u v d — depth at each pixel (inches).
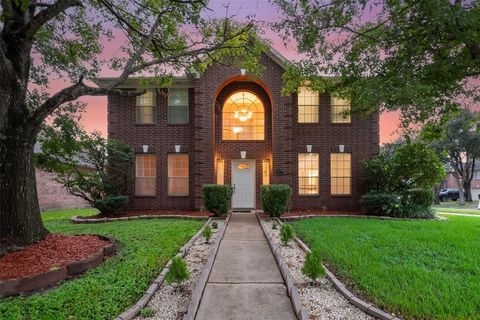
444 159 1256.8
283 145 526.3
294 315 146.6
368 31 339.3
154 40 350.0
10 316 139.3
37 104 333.1
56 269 188.4
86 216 505.0
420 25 297.4
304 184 553.6
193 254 256.7
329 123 553.6
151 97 565.3
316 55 369.1
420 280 182.4
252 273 207.2
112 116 556.4
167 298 166.1
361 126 554.9
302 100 560.7
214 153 544.1
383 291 167.3
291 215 479.2
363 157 550.6
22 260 204.8
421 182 494.0
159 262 223.3
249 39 443.8
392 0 297.9
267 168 567.5
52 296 159.9
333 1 309.7
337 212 521.0
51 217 549.6
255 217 476.7
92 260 214.7
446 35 300.7
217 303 159.6
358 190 546.6
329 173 550.3
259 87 570.3
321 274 181.3
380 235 312.8
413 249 256.5
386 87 301.4
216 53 392.8
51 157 467.2
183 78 540.1
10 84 229.1
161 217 479.5
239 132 574.9
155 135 558.6
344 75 370.9
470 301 153.0
